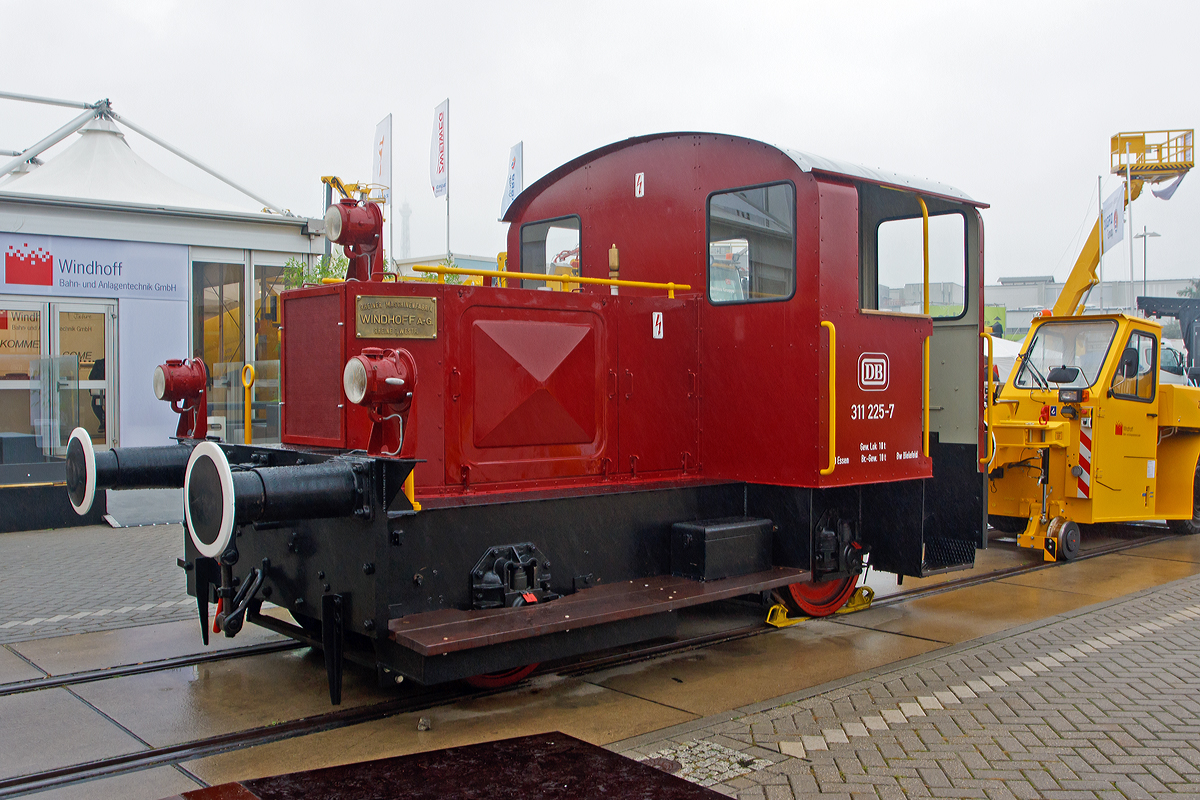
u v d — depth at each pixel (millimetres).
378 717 4426
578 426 5273
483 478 4848
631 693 4836
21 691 4738
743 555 5410
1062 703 4559
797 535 5582
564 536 4871
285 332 5113
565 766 3758
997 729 4199
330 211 4707
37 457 9883
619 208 6438
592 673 5191
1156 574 8195
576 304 5277
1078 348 9828
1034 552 9391
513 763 3789
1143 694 4699
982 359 6637
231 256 12086
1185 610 6590
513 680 4918
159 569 7762
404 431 4066
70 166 13133
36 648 5516
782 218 5555
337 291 4598
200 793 3479
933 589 7488
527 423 5027
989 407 6898
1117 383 9375
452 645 3818
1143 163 17656
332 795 3473
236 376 11625
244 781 3605
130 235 11227
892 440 5992
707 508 5648
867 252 6676
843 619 6504
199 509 3822
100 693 4738
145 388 11398
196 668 5211
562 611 4402
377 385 3939
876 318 5867
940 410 6922
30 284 10594
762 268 5676
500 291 4938
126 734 4164
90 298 11008
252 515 3744
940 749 3963
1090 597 7223
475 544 4488
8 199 10375
